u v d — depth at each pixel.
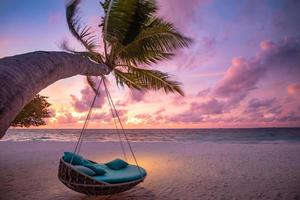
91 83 11.54
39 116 11.55
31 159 11.68
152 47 8.31
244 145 21.06
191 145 20.98
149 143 24.08
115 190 4.94
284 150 16.17
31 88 3.20
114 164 6.36
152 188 6.57
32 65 3.44
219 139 42.88
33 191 6.27
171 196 5.88
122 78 10.40
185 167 9.69
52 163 10.52
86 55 9.10
